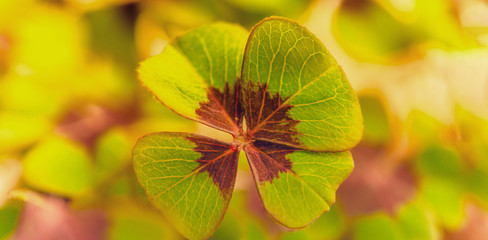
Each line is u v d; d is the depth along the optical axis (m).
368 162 0.23
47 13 0.21
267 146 0.16
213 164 0.16
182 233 0.16
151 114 0.22
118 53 0.22
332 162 0.16
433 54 0.24
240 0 0.22
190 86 0.16
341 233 0.22
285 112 0.16
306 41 0.15
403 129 0.23
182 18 0.22
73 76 0.22
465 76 0.24
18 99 0.21
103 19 0.22
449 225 0.22
